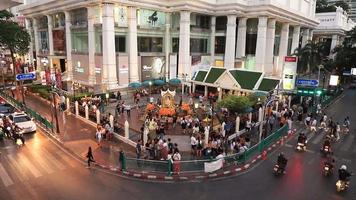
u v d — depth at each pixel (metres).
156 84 47.91
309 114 33.34
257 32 59.28
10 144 24.88
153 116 31.11
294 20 70.50
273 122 31.02
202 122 29.50
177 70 54.91
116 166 20.72
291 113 33.50
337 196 17.30
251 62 62.78
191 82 46.69
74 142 25.41
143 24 50.53
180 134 27.67
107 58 45.03
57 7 54.84
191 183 18.64
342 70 64.00
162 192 17.42
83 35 51.72
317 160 22.78
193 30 55.84
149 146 22.62
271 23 61.75
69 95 40.69
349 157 23.55
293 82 41.09
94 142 25.50
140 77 50.94
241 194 17.28
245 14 58.38
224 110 32.19
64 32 57.19
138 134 27.48
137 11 49.22
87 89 47.44
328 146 23.89
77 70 53.38
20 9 71.12
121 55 46.94
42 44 68.81
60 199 16.33
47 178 18.81
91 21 47.25
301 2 74.12
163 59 54.62
